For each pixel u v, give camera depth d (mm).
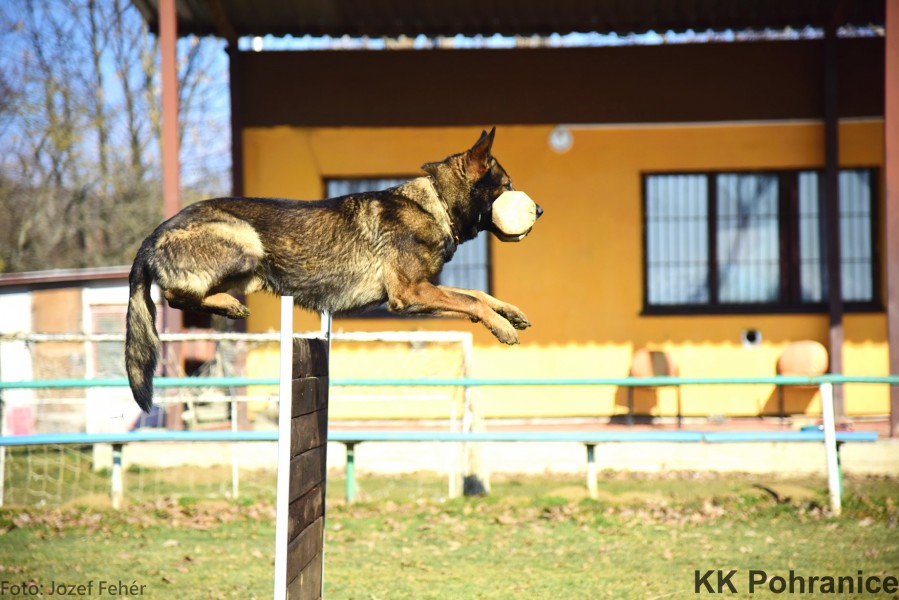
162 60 9508
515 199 4289
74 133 22312
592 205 11883
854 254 11805
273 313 11633
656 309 11820
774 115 11758
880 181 11727
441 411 11492
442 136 11953
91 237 22531
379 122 11969
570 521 7156
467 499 8016
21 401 9125
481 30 12008
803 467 9453
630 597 5156
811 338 11656
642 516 7258
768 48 11789
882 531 6738
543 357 11781
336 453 9977
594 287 11836
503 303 4270
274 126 11977
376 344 11562
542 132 11922
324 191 12016
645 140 11867
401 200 4168
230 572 5793
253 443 9859
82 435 7746
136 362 3881
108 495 8312
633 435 7863
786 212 11836
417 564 5941
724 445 9578
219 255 3824
